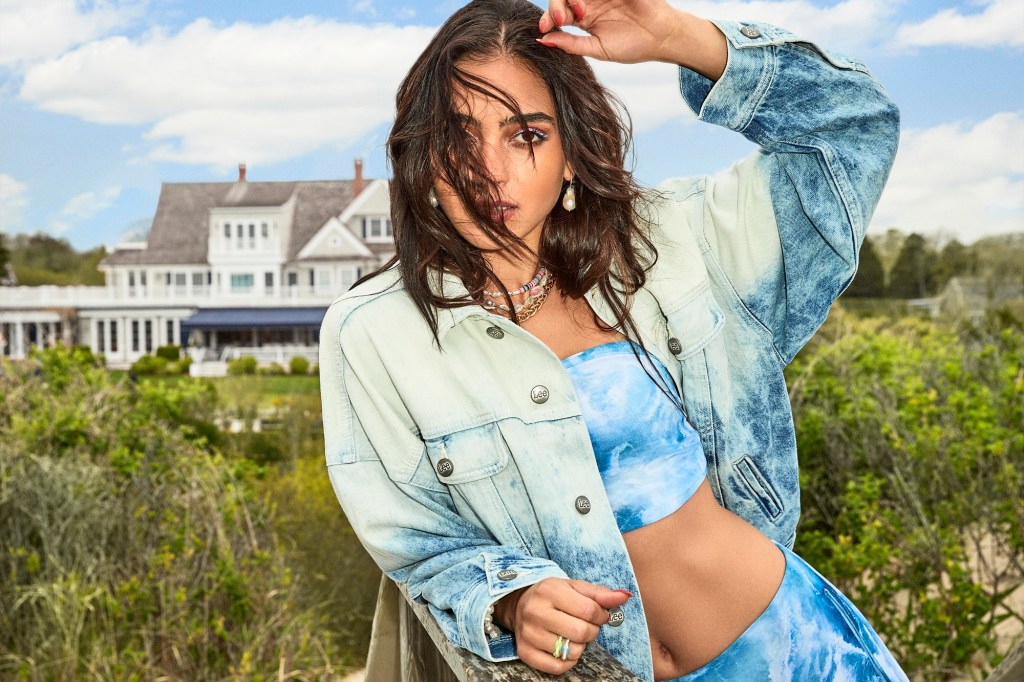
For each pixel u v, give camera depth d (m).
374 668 1.50
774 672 1.21
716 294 1.32
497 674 0.97
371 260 41.22
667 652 1.24
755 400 1.33
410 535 1.20
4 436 5.13
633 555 1.21
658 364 1.27
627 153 1.28
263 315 41.12
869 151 1.25
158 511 4.76
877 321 7.03
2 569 4.23
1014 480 3.66
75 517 4.46
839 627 1.25
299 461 7.17
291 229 41.53
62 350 6.52
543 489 1.19
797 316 1.32
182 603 4.05
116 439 5.51
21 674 3.55
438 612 1.10
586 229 1.24
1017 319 6.28
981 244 33.19
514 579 1.02
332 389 1.24
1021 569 3.57
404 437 1.21
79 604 3.88
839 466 4.32
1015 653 1.35
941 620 3.32
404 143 1.17
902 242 34.31
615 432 1.20
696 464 1.25
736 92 1.24
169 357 38.56
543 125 1.14
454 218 1.15
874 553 3.52
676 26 1.20
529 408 1.19
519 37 1.15
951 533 3.57
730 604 1.22
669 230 1.32
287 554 5.09
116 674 3.65
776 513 1.37
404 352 1.20
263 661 4.09
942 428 3.98
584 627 0.94
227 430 8.45
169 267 41.12
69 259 44.25
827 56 1.23
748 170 1.32
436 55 1.15
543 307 1.26
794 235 1.29
